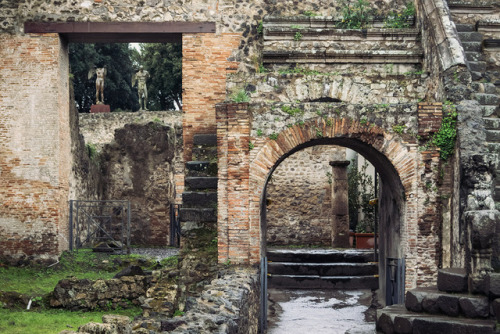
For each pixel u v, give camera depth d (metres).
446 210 12.32
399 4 16.05
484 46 14.40
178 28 15.90
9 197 16.34
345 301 16.17
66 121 17.17
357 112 12.44
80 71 40.00
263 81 14.04
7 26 16.25
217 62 15.84
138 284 12.65
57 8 16.11
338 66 15.40
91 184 21.92
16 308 12.25
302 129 12.43
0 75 16.28
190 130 15.76
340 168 22.59
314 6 16.03
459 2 15.39
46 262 16.22
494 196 11.52
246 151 12.39
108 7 16.02
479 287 8.55
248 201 12.36
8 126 16.33
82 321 11.09
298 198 23.59
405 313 9.11
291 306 15.52
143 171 23.92
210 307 7.75
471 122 12.19
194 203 13.59
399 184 12.62
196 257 13.07
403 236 12.55
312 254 19.14
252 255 12.33
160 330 6.97
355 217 25.52
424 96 14.28
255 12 15.92
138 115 33.09
